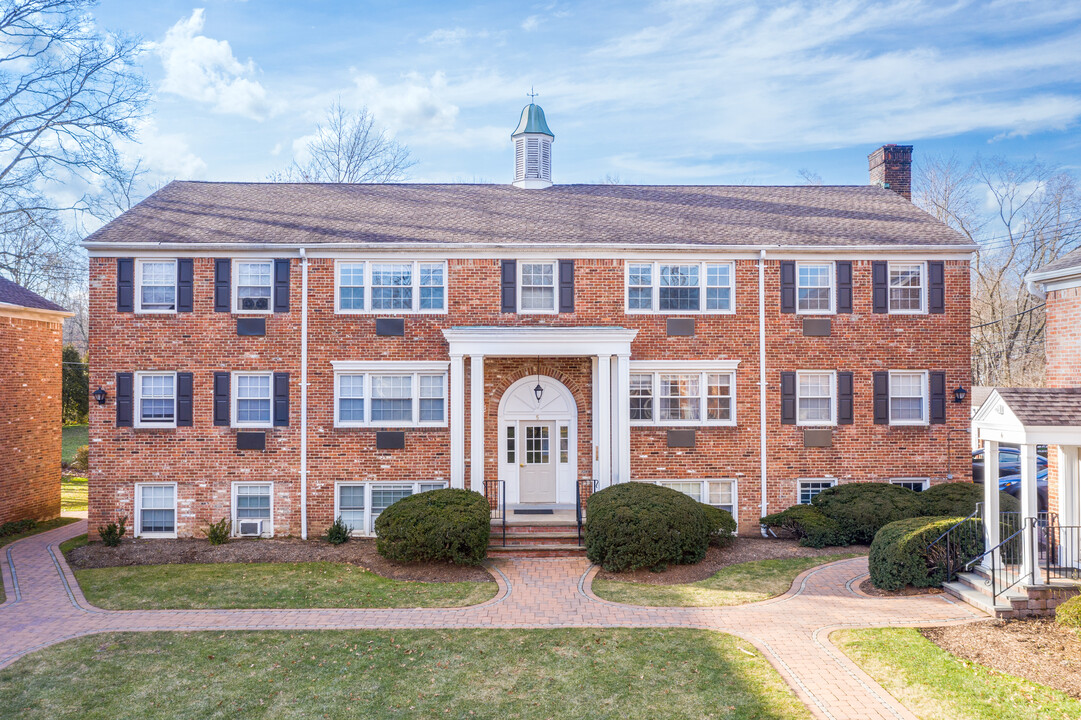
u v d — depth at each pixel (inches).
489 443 725.9
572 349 685.3
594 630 448.5
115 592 540.1
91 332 700.7
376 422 716.7
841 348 735.1
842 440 733.3
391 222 764.0
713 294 735.7
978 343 1697.8
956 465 735.7
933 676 362.6
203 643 430.9
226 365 708.0
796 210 823.1
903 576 515.2
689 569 589.3
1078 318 520.7
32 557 652.1
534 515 703.1
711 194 878.4
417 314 719.1
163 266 709.3
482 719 334.0
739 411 730.2
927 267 737.6
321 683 373.1
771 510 730.2
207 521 703.1
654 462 728.3
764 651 406.6
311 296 713.6
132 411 700.7
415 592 536.7
